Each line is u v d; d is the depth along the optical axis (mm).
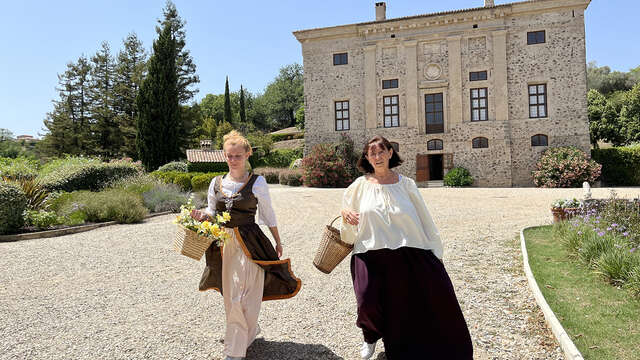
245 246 2635
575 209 6969
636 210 6148
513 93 20688
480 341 2906
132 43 36250
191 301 3955
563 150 19156
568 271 4395
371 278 2449
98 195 10812
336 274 4906
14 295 4160
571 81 19891
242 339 2498
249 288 2613
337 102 23188
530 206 10680
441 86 21469
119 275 4949
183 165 24656
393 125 22203
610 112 32188
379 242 2471
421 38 21594
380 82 22344
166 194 12555
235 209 2701
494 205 11164
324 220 9430
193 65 37531
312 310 3650
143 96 28297
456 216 9398
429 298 2375
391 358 2377
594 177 18172
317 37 23047
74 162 18828
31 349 2855
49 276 4910
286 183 23406
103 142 35969
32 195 10000
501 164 20531
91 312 3643
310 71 23391
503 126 20516
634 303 3324
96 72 38125
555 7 19906
